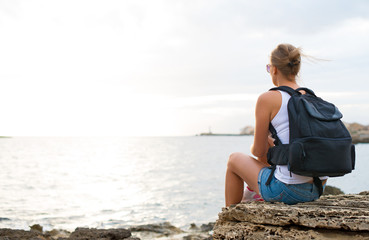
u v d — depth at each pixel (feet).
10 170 97.91
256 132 10.01
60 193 54.24
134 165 119.96
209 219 33.24
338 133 9.11
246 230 10.37
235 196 11.31
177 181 69.36
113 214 36.29
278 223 9.86
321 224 9.36
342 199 12.13
